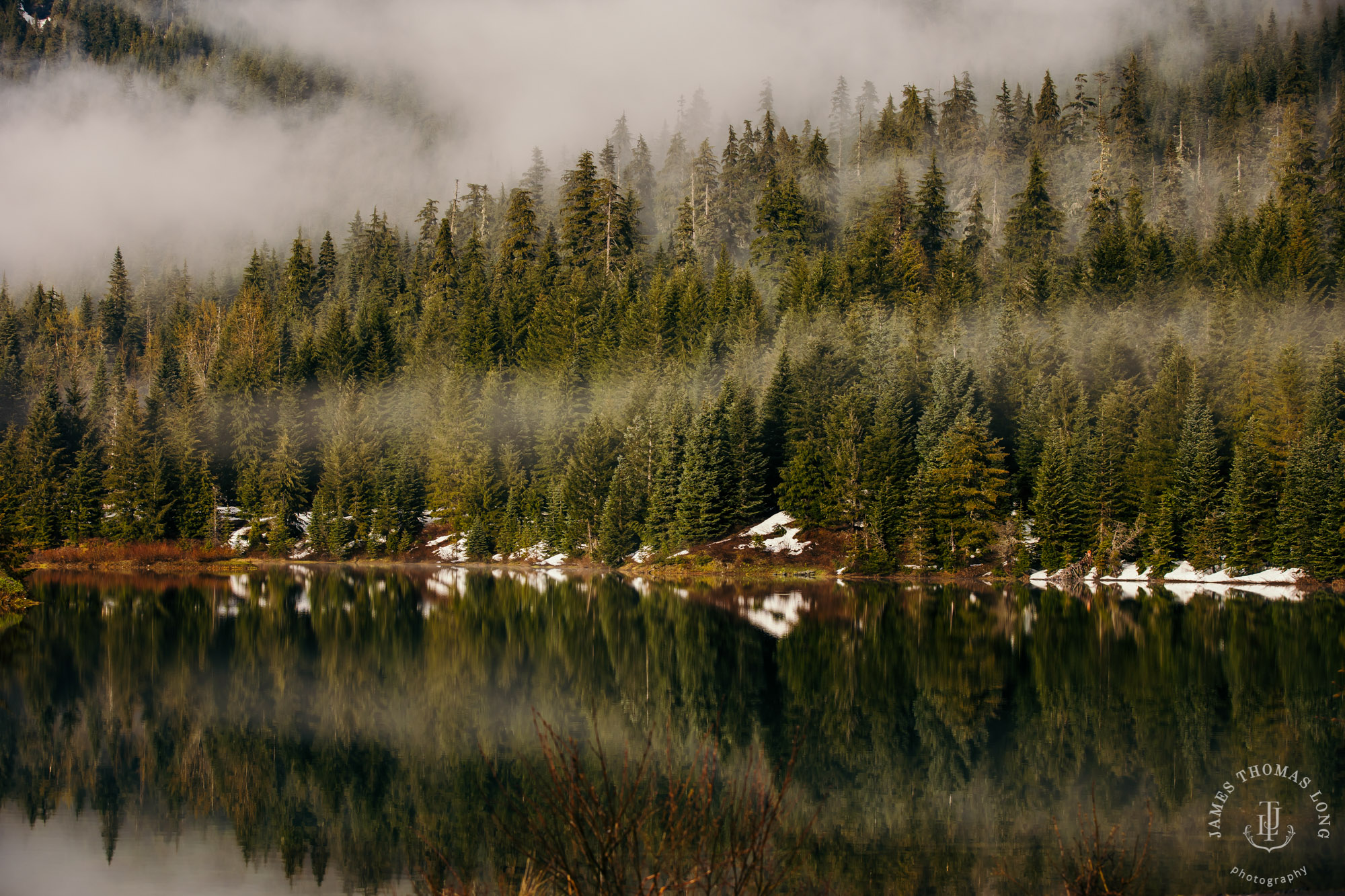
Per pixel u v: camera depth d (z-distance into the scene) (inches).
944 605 2193.7
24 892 633.0
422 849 698.8
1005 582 2696.9
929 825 727.7
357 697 1221.1
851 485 2893.7
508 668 1416.1
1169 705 1148.5
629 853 363.9
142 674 1368.1
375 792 837.8
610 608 2134.6
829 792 812.0
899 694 1226.6
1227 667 1387.8
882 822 733.9
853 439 2942.9
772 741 990.4
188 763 941.8
